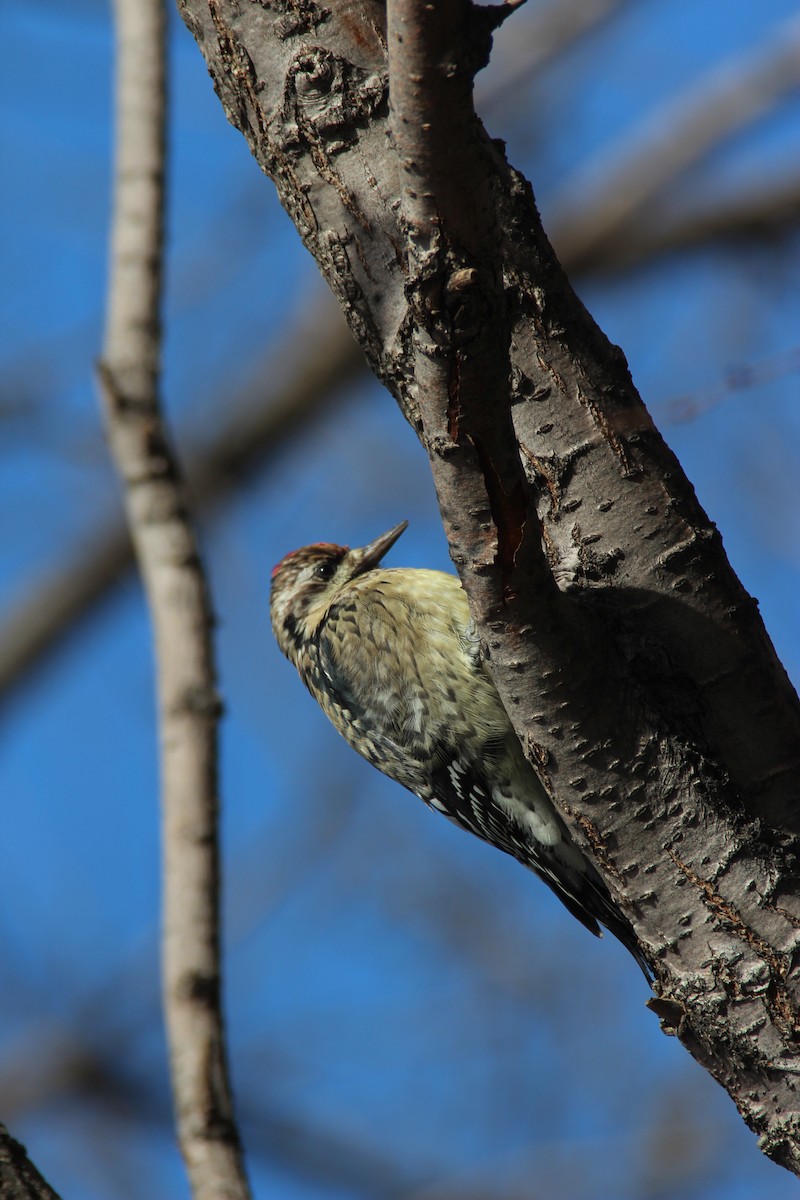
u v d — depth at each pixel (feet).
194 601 25.95
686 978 19.42
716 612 19.42
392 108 14.70
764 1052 19.16
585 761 19.11
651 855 19.33
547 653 18.38
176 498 27.09
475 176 14.80
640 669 19.52
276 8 18.89
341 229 18.97
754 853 19.20
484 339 15.52
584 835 19.63
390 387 19.53
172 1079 21.38
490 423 16.30
